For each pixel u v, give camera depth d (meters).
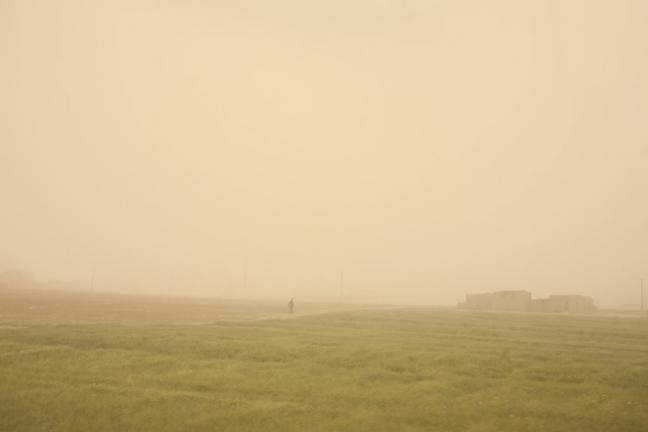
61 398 16.12
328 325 44.03
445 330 41.44
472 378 21.38
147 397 16.50
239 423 14.23
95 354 23.98
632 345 33.50
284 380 19.73
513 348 30.66
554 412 16.25
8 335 28.80
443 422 14.88
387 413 15.60
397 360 24.91
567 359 26.72
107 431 13.49
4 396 16.22
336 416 15.19
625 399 18.25
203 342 28.80
